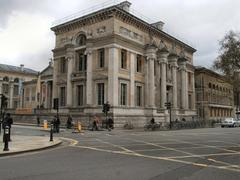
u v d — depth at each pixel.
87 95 44.97
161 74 51.56
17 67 95.75
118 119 42.00
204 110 72.25
